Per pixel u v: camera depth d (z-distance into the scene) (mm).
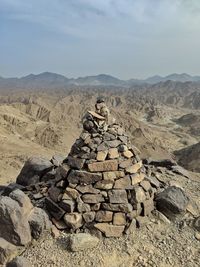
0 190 14711
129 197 10953
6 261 9844
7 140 50656
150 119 159750
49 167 14273
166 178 14328
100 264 9703
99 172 10875
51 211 10969
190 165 56812
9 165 33750
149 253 10133
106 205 10695
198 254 10266
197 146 62281
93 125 11398
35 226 10320
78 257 9844
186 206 11727
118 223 10625
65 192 10859
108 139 11289
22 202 10406
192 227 11219
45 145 65438
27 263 9469
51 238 10453
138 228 10852
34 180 14023
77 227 10586
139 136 96812
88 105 139000
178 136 111812
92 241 10156
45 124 75312
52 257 9859
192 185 14258
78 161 10992
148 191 11656
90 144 11125
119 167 11023
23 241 10070
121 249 10148
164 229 11008
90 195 10734
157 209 11688
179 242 10594
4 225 10125
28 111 109938
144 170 13109
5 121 68875
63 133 70938
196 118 146500
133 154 11648
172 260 9992
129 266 9766
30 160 14703
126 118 109625
